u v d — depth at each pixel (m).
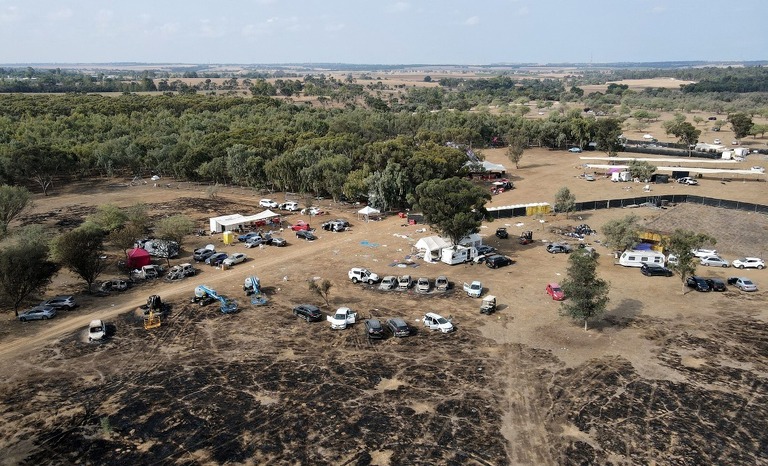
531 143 186.00
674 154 154.50
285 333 52.81
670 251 64.56
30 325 55.75
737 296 60.53
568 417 38.56
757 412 38.78
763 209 92.62
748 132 165.88
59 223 97.81
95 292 65.25
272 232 90.56
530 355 47.75
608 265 71.94
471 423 37.88
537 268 71.19
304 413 39.28
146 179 142.62
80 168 141.50
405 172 101.25
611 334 51.53
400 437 36.38
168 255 76.50
